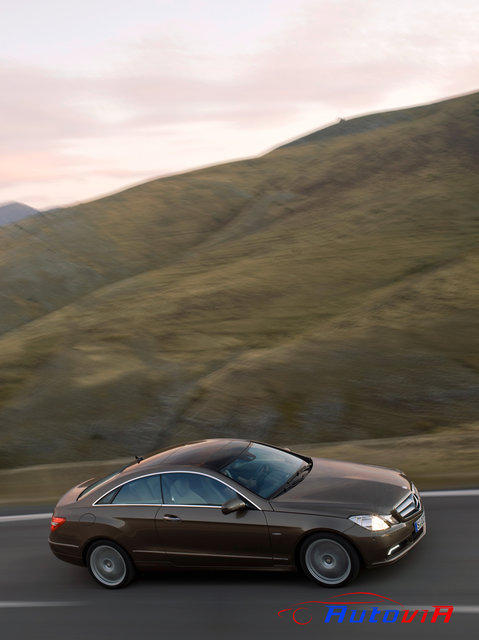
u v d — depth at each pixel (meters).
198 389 34.00
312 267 61.88
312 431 27.16
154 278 71.25
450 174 90.44
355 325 40.12
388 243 66.31
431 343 34.97
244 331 46.31
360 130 130.50
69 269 82.19
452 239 63.81
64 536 7.77
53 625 6.85
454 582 6.68
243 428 28.55
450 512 8.69
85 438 31.14
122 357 43.44
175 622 6.61
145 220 98.94
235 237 88.62
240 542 7.06
